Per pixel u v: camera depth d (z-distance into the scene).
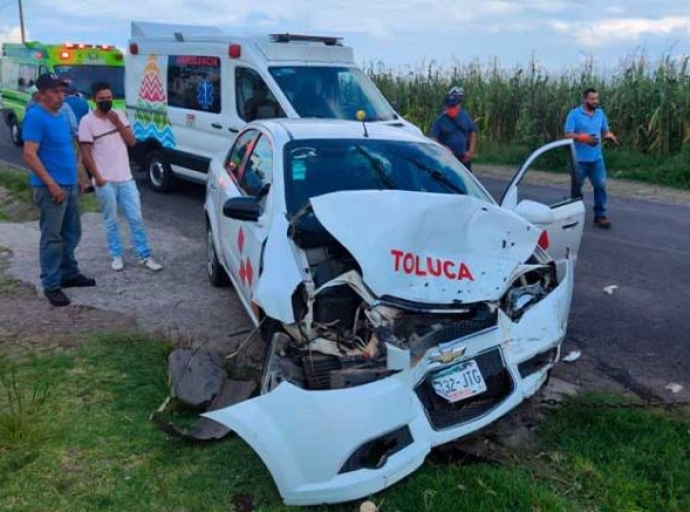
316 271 3.89
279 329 3.97
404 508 3.21
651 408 4.16
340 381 3.30
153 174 11.60
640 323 5.66
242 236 4.88
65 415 4.11
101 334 5.37
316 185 4.64
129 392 4.39
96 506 3.29
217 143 9.71
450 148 8.83
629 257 7.64
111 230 7.09
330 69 9.33
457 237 3.85
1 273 7.20
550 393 4.36
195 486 3.43
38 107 5.90
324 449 3.08
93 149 6.83
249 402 3.24
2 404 4.23
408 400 3.27
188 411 4.13
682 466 3.52
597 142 8.89
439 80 18.48
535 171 14.48
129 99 11.80
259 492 3.37
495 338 3.56
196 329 5.53
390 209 3.92
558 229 4.98
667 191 11.98
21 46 17.64
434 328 3.47
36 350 5.11
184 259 7.62
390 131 5.53
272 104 8.79
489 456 3.64
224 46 9.40
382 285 3.57
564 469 3.54
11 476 3.52
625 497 3.30
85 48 16.22
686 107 13.72
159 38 10.88
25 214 11.50
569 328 5.55
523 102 16.52
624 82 15.04
